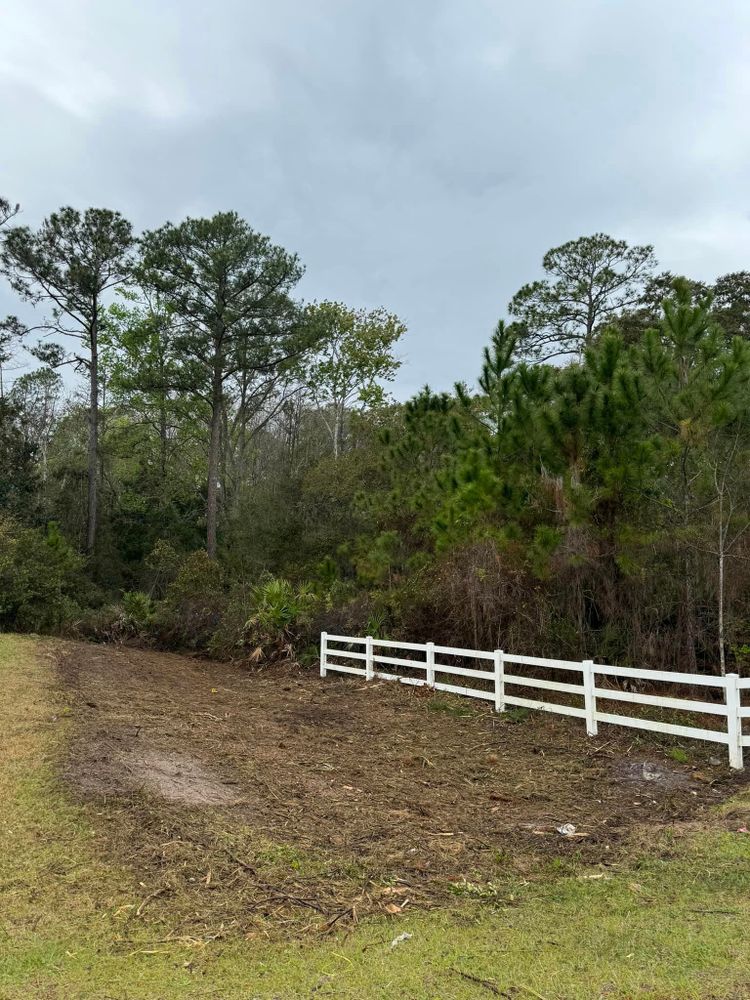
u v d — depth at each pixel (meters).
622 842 6.12
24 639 19.06
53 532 25.25
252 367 37.66
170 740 9.25
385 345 41.31
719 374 10.24
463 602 13.97
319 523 28.58
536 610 12.69
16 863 5.57
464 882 5.37
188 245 34.78
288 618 18.02
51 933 4.61
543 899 5.06
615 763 8.41
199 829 6.27
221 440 42.50
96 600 29.55
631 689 11.49
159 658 18.84
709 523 10.89
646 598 11.65
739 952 4.09
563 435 10.95
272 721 11.28
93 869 5.49
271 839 6.16
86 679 14.09
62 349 36.72
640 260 29.56
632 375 10.43
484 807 7.16
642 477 10.60
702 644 11.45
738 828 6.12
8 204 35.12
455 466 14.17
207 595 22.50
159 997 3.92
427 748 9.50
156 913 4.87
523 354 30.92
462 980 3.98
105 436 43.28
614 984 3.84
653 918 4.62
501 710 11.08
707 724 9.77
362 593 17.69
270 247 35.44
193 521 40.12
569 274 30.22
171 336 36.19
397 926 4.70
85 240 36.22
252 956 4.34
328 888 5.28
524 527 11.91
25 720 9.78
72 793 6.93
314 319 36.94
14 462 36.31
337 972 4.13
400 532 18.12
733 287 28.59
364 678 14.91
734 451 10.47
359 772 8.37
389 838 6.27
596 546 11.30
